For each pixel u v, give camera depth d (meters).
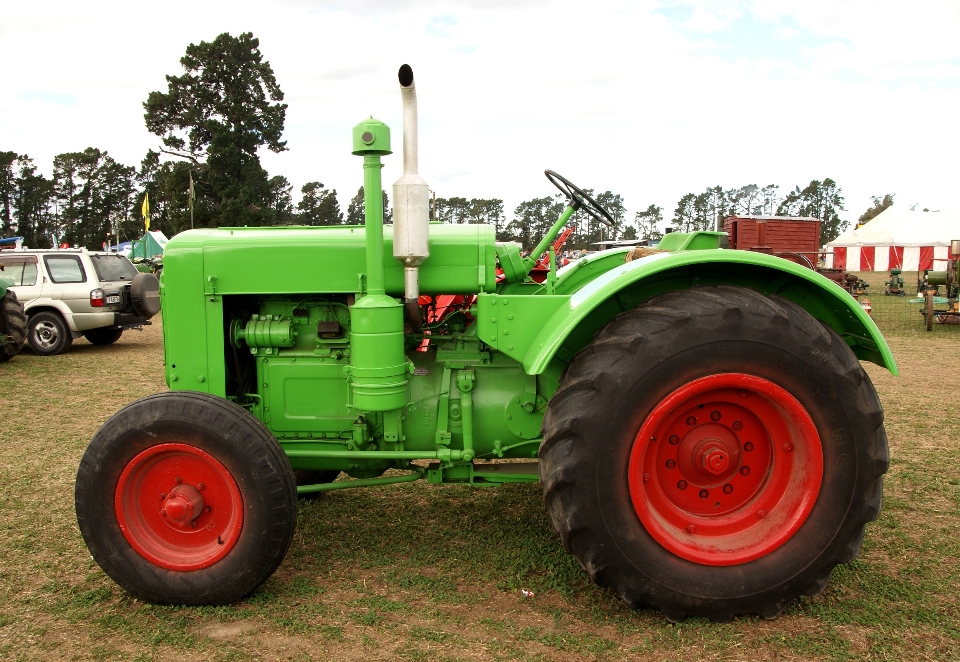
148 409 2.49
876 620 2.38
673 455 2.49
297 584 2.69
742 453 2.50
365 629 2.36
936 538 3.09
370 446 2.92
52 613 2.51
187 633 2.35
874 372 7.55
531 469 2.93
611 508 2.29
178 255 2.80
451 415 2.84
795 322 2.32
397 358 2.59
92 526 2.51
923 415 5.45
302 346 2.93
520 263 3.19
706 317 2.29
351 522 3.38
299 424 2.92
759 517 2.46
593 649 2.21
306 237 2.81
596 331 2.66
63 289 9.90
